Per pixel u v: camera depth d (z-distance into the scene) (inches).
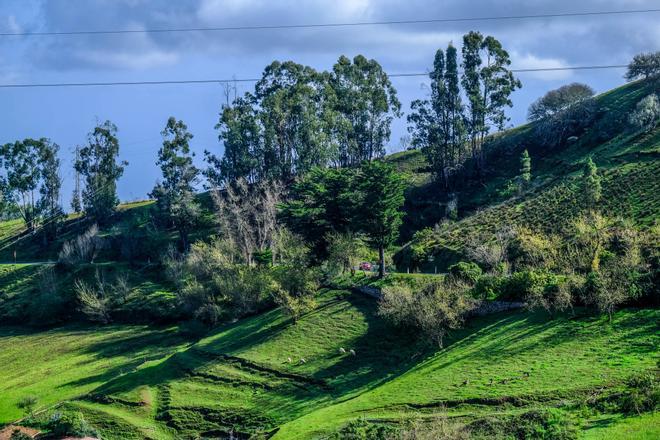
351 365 3048.7
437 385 2447.1
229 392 3070.9
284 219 4183.1
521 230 3796.8
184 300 4439.0
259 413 2832.2
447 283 3240.7
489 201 5359.3
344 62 6309.1
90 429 2847.0
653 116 5191.9
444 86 6008.9
